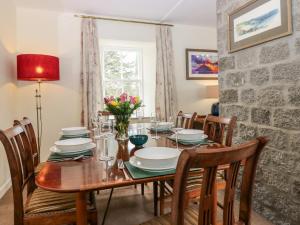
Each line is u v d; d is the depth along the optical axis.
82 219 1.04
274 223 1.90
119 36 3.90
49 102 3.56
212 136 1.99
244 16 2.16
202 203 0.77
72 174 1.06
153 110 4.29
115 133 2.20
